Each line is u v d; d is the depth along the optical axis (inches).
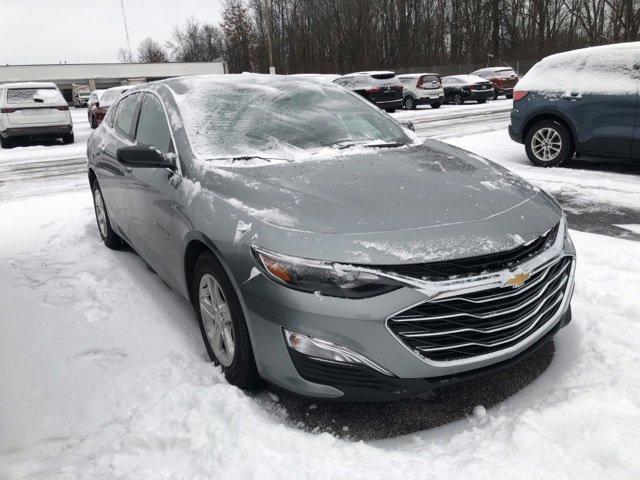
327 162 119.2
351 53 1940.2
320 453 85.7
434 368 88.3
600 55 286.8
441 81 943.0
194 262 119.2
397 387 88.2
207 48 2664.9
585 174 288.8
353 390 88.7
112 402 105.3
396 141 138.8
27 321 140.9
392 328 86.4
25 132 577.0
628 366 105.6
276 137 131.1
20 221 249.1
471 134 478.0
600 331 120.0
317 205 97.7
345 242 88.7
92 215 245.1
